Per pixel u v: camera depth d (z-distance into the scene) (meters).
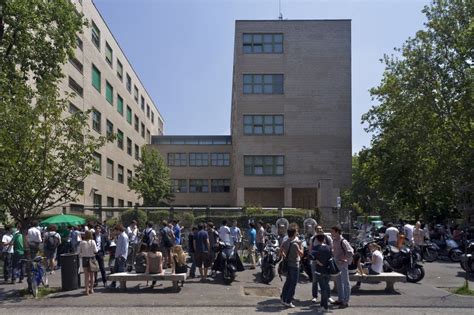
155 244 13.12
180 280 12.84
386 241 17.78
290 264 10.59
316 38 44.12
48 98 14.85
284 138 43.31
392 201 43.97
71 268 12.88
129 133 58.78
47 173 13.30
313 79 43.75
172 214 27.31
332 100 43.66
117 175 51.81
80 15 23.61
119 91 53.00
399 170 33.31
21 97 15.00
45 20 21.39
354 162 64.25
